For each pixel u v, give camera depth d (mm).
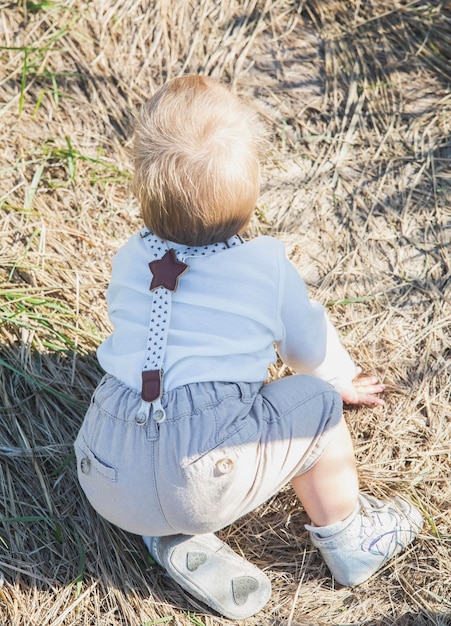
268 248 1705
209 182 1600
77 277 2404
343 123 2875
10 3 3014
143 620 1868
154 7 3088
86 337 2301
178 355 1596
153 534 1750
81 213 2596
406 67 3014
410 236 2613
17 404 2135
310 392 1749
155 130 1645
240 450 1606
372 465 2145
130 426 1607
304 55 3053
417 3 3145
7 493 2006
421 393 2287
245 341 1634
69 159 2670
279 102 2936
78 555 1954
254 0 3158
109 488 1647
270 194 2721
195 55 3004
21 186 2613
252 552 2035
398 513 1994
